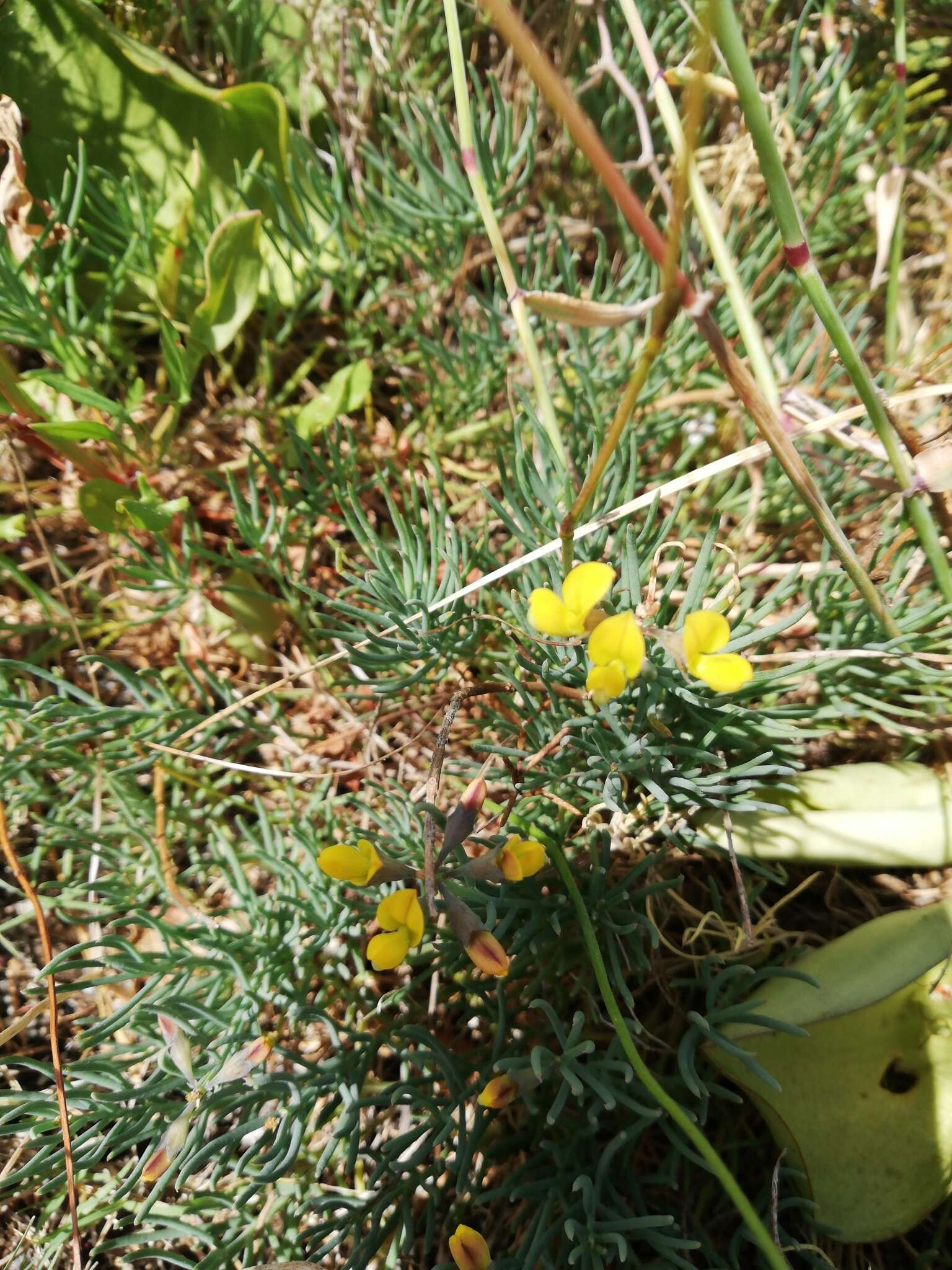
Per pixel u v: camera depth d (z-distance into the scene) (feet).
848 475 0.62
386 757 0.59
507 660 0.63
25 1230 0.54
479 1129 0.48
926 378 0.60
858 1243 0.50
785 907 0.58
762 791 0.54
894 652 0.52
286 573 0.65
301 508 0.68
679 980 0.51
